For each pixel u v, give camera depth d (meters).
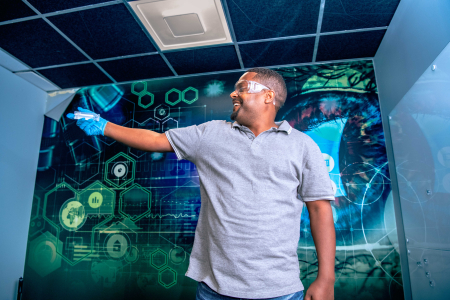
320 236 0.87
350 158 2.47
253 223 0.80
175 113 2.90
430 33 1.57
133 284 2.57
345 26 2.22
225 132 0.93
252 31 2.29
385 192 2.35
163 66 2.79
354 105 2.57
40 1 1.97
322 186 0.88
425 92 1.56
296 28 2.24
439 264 1.52
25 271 2.77
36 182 2.98
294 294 0.80
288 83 2.74
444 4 1.41
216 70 2.87
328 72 2.70
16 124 2.83
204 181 0.91
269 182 0.84
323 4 2.00
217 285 0.80
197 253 0.91
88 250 2.72
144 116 2.96
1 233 2.61
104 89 3.11
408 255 2.01
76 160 2.96
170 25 2.23
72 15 2.11
